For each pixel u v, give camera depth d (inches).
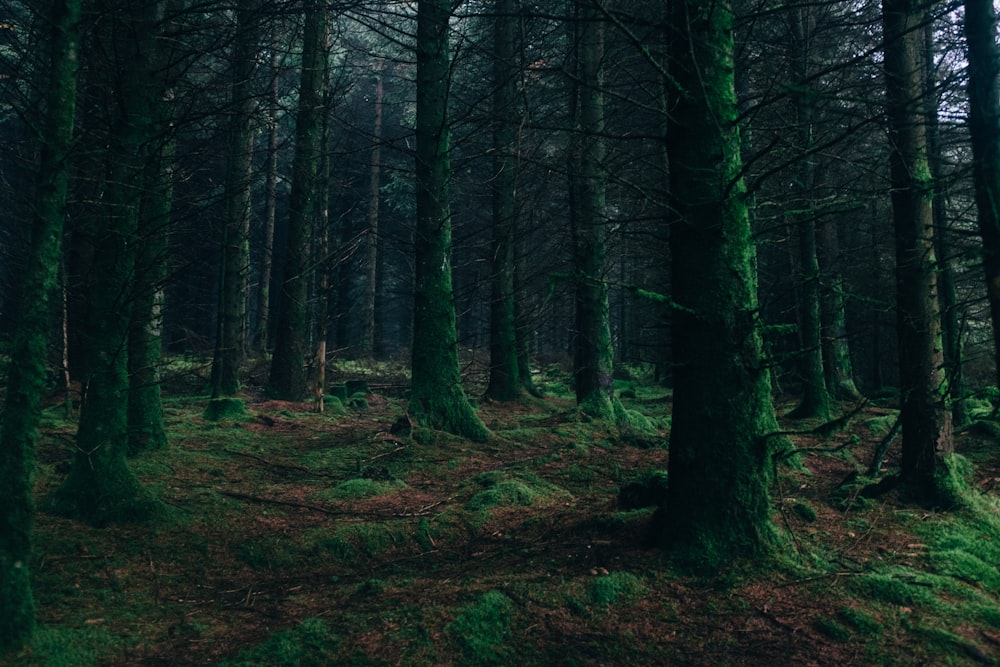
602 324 475.8
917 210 238.2
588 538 209.8
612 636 152.6
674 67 188.5
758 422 181.3
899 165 240.4
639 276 690.8
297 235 575.2
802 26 417.7
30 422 143.3
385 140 420.5
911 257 239.1
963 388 430.9
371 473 321.7
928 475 234.2
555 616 160.6
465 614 159.3
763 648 144.7
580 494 302.2
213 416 439.2
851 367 649.6
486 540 241.9
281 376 569.6
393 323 1609.3
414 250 450.6
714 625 153.9
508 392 617.0
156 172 257.8
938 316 239.1
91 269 233.6
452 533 250.2
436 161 418.9
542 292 628.4
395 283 1344.7
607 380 475.2
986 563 186.7
